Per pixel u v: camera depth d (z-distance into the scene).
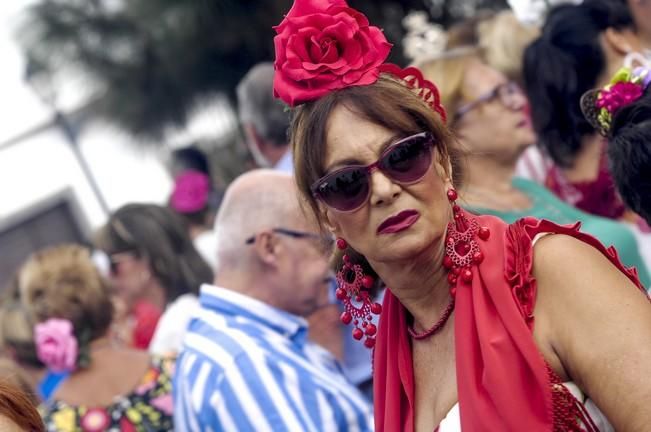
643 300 2.53
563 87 4.61
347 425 4.05
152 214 6.32
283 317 4.20
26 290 4.95
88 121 14.53
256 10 11.85
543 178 5.07
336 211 2.68
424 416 2.81
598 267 2.56
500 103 4.76
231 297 4.21
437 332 2.80
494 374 2.52
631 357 2.43
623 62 4.56
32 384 5.53
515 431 2.48
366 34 2.72
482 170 4.76
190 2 11.81
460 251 2.69
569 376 2.56
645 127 2.96
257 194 4.23
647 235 4.64
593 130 4.62
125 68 12.72
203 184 8.23
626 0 4.54
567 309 2.53
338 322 4.71
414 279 2.75
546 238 2.63
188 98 12.55
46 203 15.62
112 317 4.95
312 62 2.72
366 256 2.76
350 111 2.65
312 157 2.70
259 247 4.20
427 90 2.84
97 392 4.76
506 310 2.56
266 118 5.41
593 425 2.52
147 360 4.89
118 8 12.83
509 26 4.87
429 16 10.96
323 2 2.75
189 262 6.34
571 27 4.61
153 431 4.72
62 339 4.73
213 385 3.98
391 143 2.63
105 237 6.29
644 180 3.00
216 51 12.13
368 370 4.84
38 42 13.02
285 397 3.96
